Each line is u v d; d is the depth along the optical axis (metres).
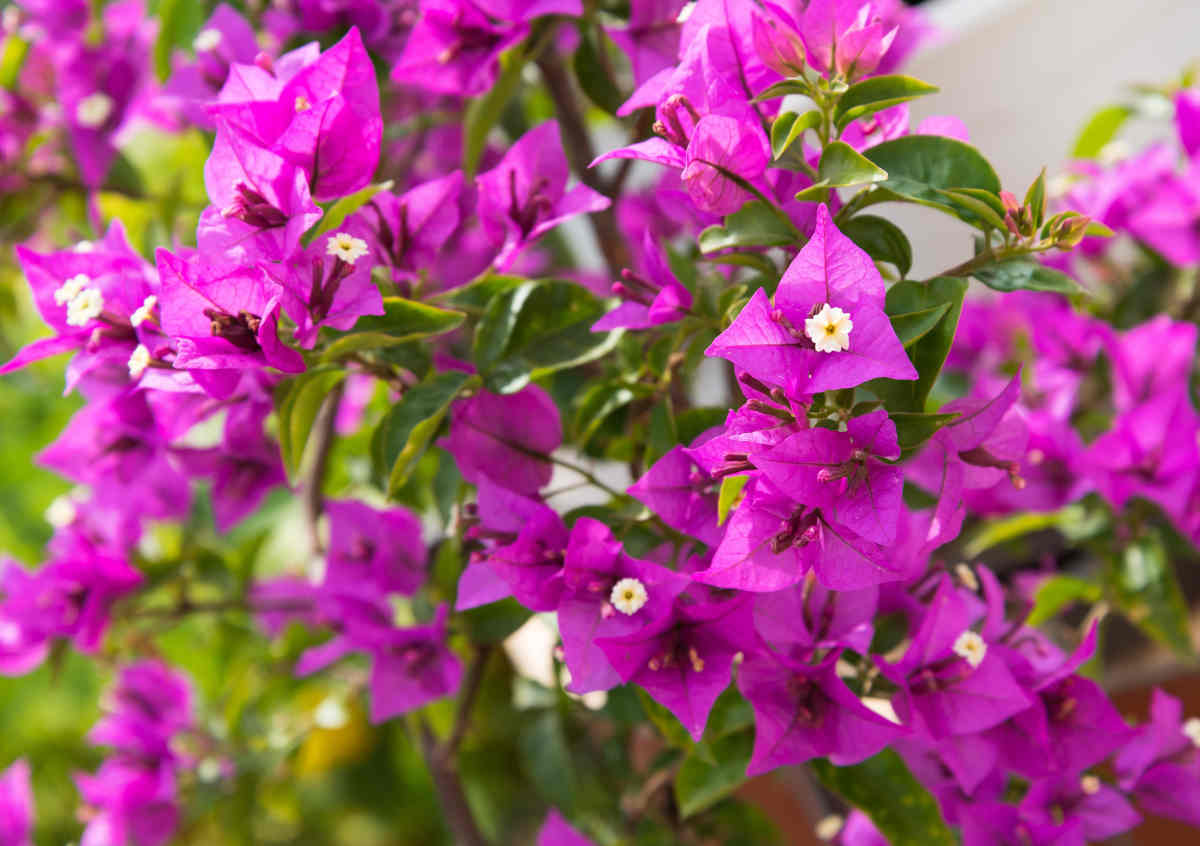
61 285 0.57
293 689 0.83
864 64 0.53
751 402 0.50
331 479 0.77
